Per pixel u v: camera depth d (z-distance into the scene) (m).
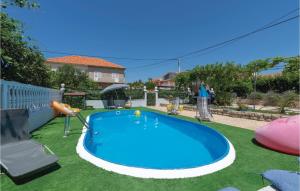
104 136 10.55
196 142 9.57
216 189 3.76
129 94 24.97
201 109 13.18
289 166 4.94
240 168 4.77
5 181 3.98
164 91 27.14
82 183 3.91
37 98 10.21
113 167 4.52
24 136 5.28
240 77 22.45
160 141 9.72
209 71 22.31
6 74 11.74
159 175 4.18
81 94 19.41
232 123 11.26
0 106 6.67
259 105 19.73
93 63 43.28
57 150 5.96
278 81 24.34
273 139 6.13
